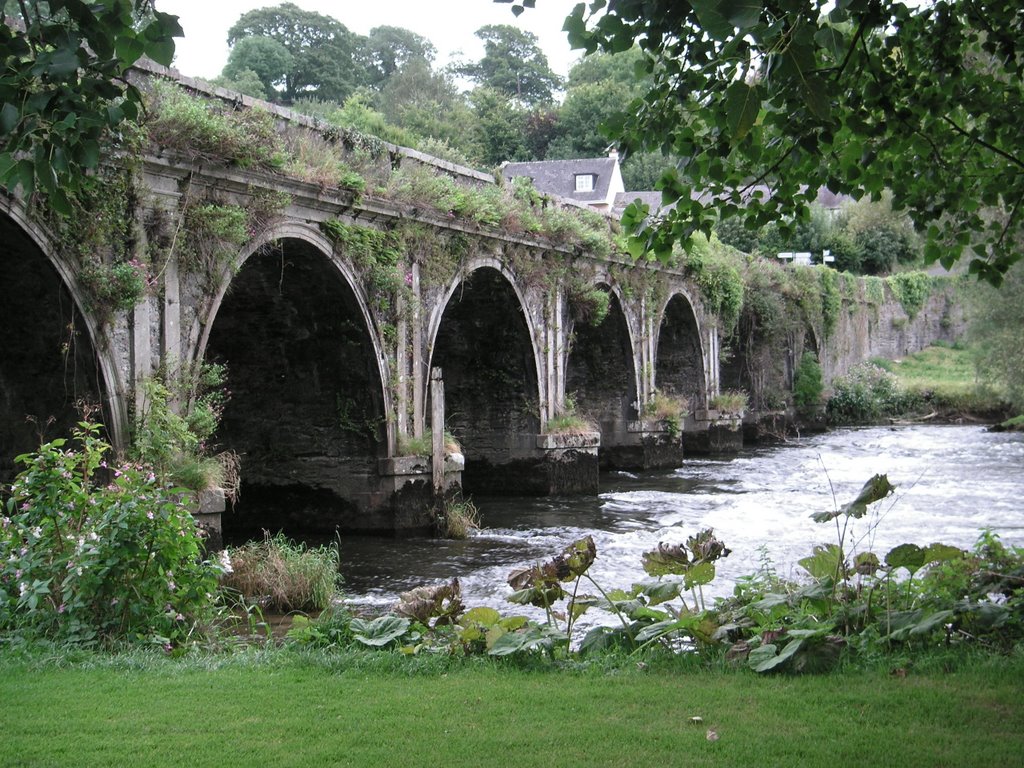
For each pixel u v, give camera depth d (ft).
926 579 24.90
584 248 78.64
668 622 23.11
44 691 19.98
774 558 46.55
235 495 40.88
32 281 36.27
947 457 102.47
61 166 14.58
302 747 16.11
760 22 13.92
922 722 16.46
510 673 21.34
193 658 23.91
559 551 51.11
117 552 24.95
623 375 91.97
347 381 55.36
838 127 21.54
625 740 16.06
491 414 74.38
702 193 24.77
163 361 40.04
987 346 108.47
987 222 85.61
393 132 68.18
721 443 111.34
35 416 38.34
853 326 168.45
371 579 44.24
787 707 17.62
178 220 40.55
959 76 24.56
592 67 250.57
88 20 14.46
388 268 54.29
